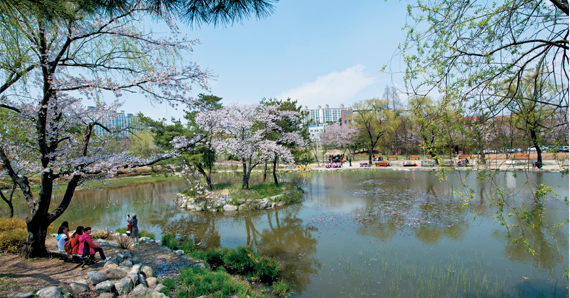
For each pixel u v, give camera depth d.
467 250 8.82
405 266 7.93
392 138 39.56
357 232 11.10
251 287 7.04
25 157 8.09
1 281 5.06
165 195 21.69
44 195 6.51
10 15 3.71
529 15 3.72
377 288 6.86
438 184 20.39
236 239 11.09
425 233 10.49
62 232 7.37
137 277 5.92
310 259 8.77
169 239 10.19
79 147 8.27
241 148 17.48
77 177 6.99
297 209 15.59
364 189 20.48
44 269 6.03
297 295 6.68
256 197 16.64
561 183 16.31
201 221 13.91
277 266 7.99
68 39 5.63
